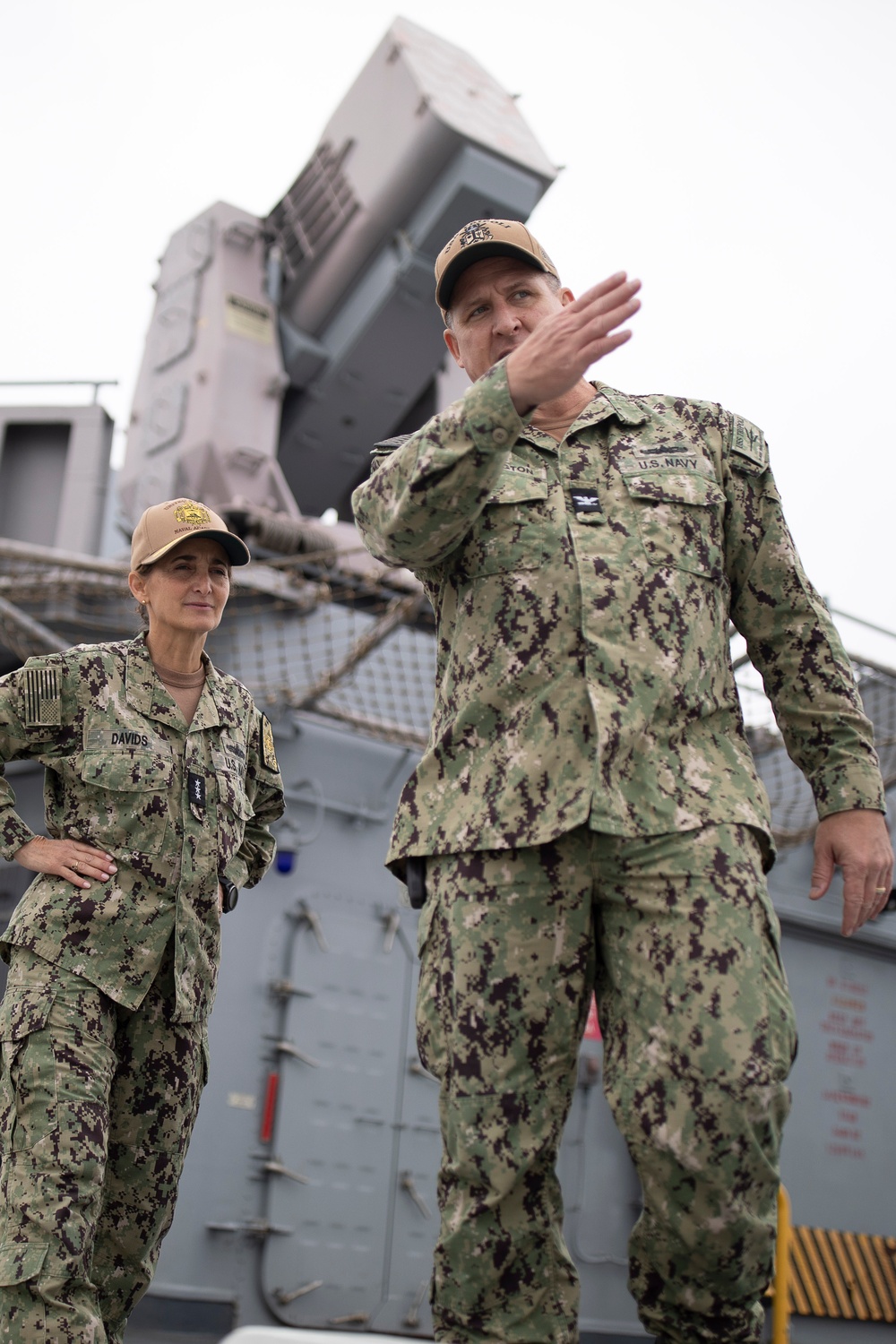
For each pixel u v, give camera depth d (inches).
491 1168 63.9
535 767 66.7
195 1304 196.7
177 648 100.9
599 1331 233.1
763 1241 62.6
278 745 230.8
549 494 71.7
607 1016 66.6
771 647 75.0
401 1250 215.2
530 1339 63.1
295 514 265.3
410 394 286.0
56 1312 78.6
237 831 100.2
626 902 65.2
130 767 95.0
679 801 66.0
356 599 257.1
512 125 270.5
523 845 65.3
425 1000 69.6
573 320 63.5
